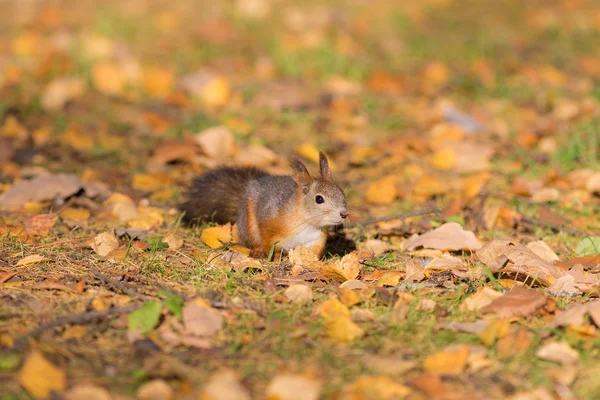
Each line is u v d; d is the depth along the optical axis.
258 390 6.63
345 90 17.97
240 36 21.47
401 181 13.20
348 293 8.35
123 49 19.78
